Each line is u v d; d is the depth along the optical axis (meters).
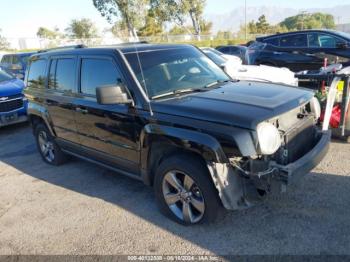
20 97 8.93
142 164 4.07
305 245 3.35
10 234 4.14
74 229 4.08
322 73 6.00
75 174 5.72
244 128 3.19
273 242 3.44
